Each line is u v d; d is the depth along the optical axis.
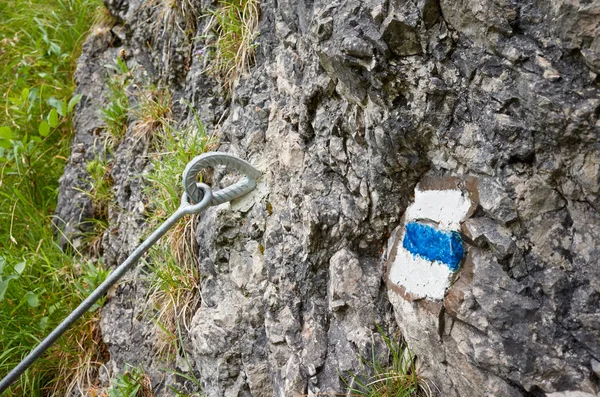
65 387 2.70
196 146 2.46
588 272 1.40
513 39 1.45
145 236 2.60
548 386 1.41
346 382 1.81
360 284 1.88
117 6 3.36
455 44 1.57
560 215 1.46
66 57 3.80
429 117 1.65
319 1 1.88
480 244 1.54
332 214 1.92
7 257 2.82
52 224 3.22
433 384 1.72
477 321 1.51
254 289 2.12
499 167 1.53
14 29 4.04
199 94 2.64
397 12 1.58
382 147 1.75
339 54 1.71
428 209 1.70
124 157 2.96
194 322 2.22
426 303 1.64
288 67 2.19
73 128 3.40
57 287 2.88
